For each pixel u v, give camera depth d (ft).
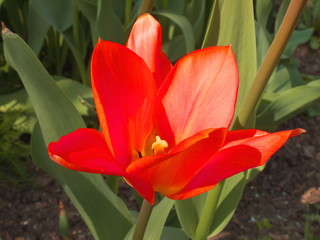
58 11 1.68
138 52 0.64
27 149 1.67
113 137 0.57
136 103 0.59
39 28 1.74
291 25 0.68
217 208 1.07
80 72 1.86
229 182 1.05
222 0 0.90
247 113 0.77
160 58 0.64
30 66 0.89
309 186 1.84
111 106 0.57
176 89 0.60
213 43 0.88
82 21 1.90
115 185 1.30
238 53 0.95
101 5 1.38
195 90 0.60
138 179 0.55
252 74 0.96
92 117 1.70
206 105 0.60
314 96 1.50
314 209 1.74
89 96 1.73
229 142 0.58
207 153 0.55
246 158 0.57
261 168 1.27
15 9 1.86
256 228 1.63
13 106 1.74
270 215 1.69
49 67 2.01
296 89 1.50
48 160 1.13
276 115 1.53
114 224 1.02
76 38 1.72
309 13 2.74
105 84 0.56
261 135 0.58
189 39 1.46
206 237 1.02
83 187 1.01
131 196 1.69
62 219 1.19
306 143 2.06
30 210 1.61
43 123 0.94
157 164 0.54
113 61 0.56
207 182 0.57
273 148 0.55
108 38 1.45
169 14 1.48
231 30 0.94
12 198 1.64
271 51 0.71
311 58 2.57
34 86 0.91
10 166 1.67
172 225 1.42
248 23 0.93
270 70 0.72
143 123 0.61
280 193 1.79
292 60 2.34
